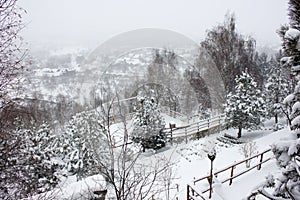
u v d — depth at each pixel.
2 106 3.49
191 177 7.03
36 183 5.07
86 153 5.99
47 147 7.55
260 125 14.10
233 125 12.67
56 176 6.69
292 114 3.36
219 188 5.78
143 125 5.46
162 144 6.36
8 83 3.28
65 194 4.02
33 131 6.74
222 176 7.25
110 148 3.15
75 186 4.14
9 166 4.02
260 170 6.77
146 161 4.93
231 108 12.36
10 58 3.16
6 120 3.73
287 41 2.82
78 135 6.35
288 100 3.34
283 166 3.30
